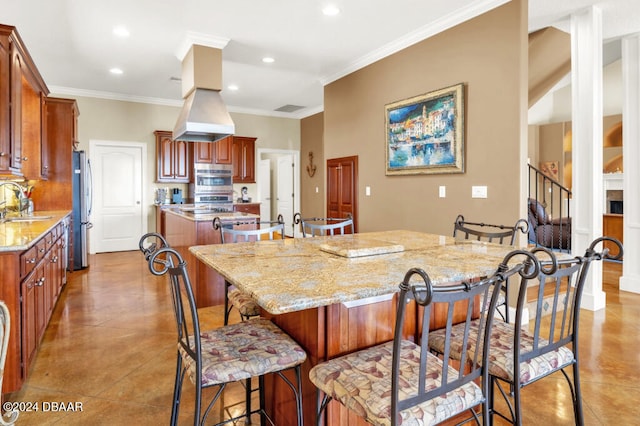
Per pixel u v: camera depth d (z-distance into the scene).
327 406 1.46
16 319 2.08
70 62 4.91
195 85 4.05
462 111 3.58
